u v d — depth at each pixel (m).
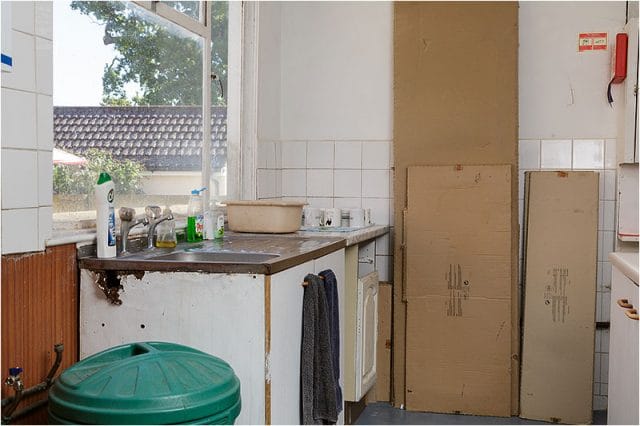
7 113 2.26
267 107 4.70
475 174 4.43
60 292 2.56
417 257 4.48
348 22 4.88
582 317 4.33
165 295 2.61
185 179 3.87
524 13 4.61
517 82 4.45
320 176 4.93
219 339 2.56
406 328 4.50
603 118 4.54
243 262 2.56
